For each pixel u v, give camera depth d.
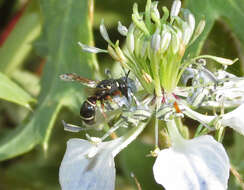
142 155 0.17
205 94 0.14
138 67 0.14
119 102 0.14
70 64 0.17
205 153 0.13
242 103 0.14
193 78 0.14
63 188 0.13
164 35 0.13
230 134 0.18
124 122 0.14
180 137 0.13
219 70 0.14
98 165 0.13
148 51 0.14
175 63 0.14
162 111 0.13
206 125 0.13
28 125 0.16
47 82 0.17
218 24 0.16
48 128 0.16
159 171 0.12
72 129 0.14
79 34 0.17
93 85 0.14
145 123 0.14
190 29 0.14
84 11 0.17
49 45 0.17
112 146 0.13
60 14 0.17
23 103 0.16
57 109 0.16
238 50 0.16
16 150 0.16
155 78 0.14
